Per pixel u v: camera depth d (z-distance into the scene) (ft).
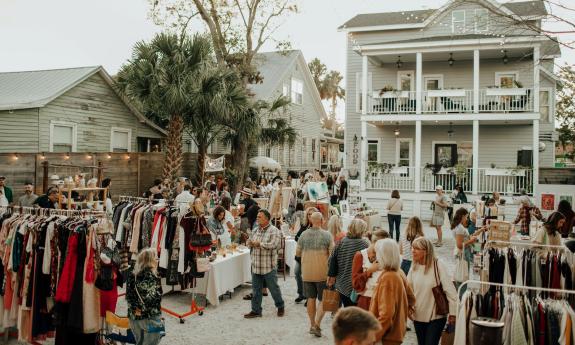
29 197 37.83
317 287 22.48
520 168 62.80
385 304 14.30
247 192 39.99
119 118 64.39
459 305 16.61
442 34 77.15
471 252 26.03
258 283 25.18
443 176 67.31
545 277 18.95
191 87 54.08
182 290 27.78
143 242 26.94
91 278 18.86
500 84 72.54
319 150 117.08
